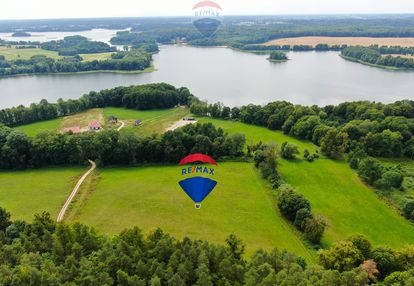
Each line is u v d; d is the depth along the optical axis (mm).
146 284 43844
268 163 91062
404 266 51594
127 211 73125
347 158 100125
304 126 113562
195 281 44625
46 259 47031
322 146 102312
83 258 45938
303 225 65812
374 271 49531
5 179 87688
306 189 83562
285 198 71812
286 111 124375
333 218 72000
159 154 97375
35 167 95062
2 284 42094
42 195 79188
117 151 94312
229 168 94062
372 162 86625
